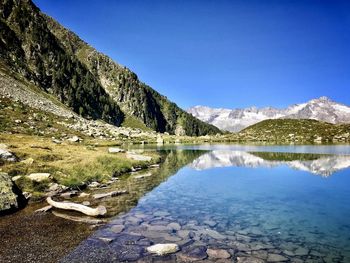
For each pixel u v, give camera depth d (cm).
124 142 11388
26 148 3606
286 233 1600
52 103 13638
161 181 3259
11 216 1827
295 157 6072
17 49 18400
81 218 1817
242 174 3850
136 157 4981
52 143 5116
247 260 1246
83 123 12506
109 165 3669
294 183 3178
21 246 1363
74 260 1218
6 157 2711
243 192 2703
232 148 9706
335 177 3575
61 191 2434
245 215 1945
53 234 1526
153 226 1688
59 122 10206
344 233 1611
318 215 1961
